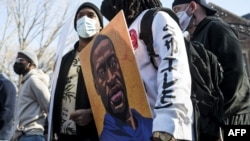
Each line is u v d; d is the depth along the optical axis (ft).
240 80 8.37
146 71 5.64
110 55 5.73
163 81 5.04
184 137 4.84
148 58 5.67
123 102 5.49
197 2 9.90
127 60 5.41
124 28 5.47
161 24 5.49
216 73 6.19
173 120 4.80
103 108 5.88
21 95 13.52
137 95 5.27
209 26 9.25
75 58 7.40
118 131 5.56
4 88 14.57
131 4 6.26
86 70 6.28
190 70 5.58
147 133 5.12
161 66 5.19
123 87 5.49
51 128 7.00
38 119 13.25
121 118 5.52
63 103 7.11
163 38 5.36
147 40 5.65
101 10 6.88
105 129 5.81
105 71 5.82
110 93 5.73
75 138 6.88
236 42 8.89
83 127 6.79
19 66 14.32
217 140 5.75
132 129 5.34
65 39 7.11
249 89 8.66
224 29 9.05
